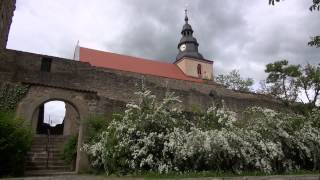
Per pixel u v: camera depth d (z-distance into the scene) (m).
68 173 11.13
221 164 11.02
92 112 13.43
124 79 17.53
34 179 8.60
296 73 28.89
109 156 10.69
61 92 12.94
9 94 12.31
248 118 13.57
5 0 17.62
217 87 24.50
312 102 25.05
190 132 10.88
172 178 8.92
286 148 12.73
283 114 13.55
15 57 14.66
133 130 10.80
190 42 51.25
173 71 40.62
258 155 11.47
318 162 12.99
